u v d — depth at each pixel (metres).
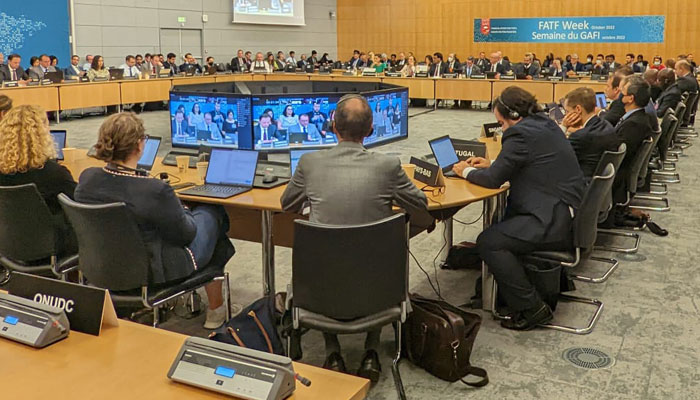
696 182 6.62
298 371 1.43
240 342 2.51
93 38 13.53
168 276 2.54
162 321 3.25
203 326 3.20
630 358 2.88
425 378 2.71
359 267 2.21
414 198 2.50
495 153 4.52
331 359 2.67
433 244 4.60
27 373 1.40
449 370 2.66
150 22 14.62
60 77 11.19
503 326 3.22
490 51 17.80
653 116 4.85
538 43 17.19
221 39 16.30
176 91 4.82
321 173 2.45
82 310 1.61
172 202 2.48
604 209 3.46
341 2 19.69
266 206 2.89
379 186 2.42
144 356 1.49
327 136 4.73
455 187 3.27
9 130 2.79
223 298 3.19
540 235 3.03
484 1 17.67
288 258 4.30
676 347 2.98
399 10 18.89
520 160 3.07
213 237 2.82
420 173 3.30
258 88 7.74
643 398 2.53
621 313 3.38
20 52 12.31
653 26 15.91
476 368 2.69
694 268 4.07
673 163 7.50
